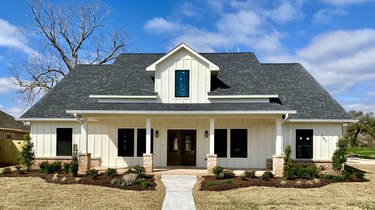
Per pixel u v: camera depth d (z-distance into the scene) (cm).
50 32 3728
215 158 1806
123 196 1319
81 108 1858
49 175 1753
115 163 2155
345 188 1509
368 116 6072
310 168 1736
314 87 2325
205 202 1245
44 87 3734
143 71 2342
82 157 1855
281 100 2183
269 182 1584
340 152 1867
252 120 2128
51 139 2136
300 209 1148
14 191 1391
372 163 2988
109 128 2166
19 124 3553
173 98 2012
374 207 1191
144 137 2169
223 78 2194
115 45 4075
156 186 1514
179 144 2166
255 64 2356
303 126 2070
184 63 2027
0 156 2681
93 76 2400
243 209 1145
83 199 1259
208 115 1812
